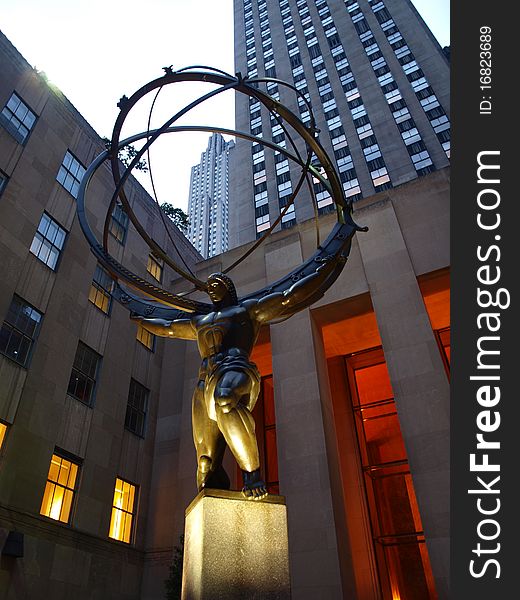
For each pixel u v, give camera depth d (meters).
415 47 51.56
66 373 18.25
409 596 17.94
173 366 24.28
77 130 22.91
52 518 15.74
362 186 43.53
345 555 16.05
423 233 20.53
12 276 17.19
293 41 61.09
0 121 18.86
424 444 15.91
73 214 21.11
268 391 25.12
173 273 27.55
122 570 17.66
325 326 22.00
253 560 4.10
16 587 13.70
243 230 46.34
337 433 22.02
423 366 17.31
